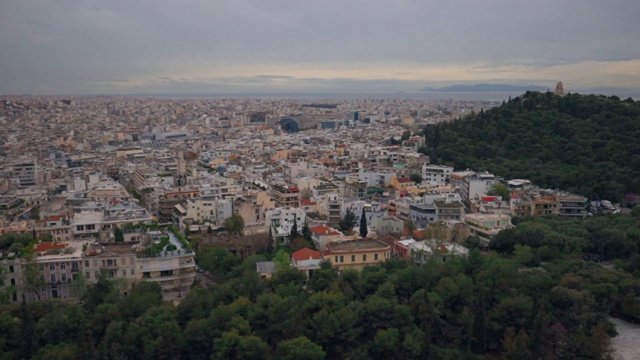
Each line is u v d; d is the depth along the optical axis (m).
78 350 186.12
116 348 189.12
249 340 189.25
